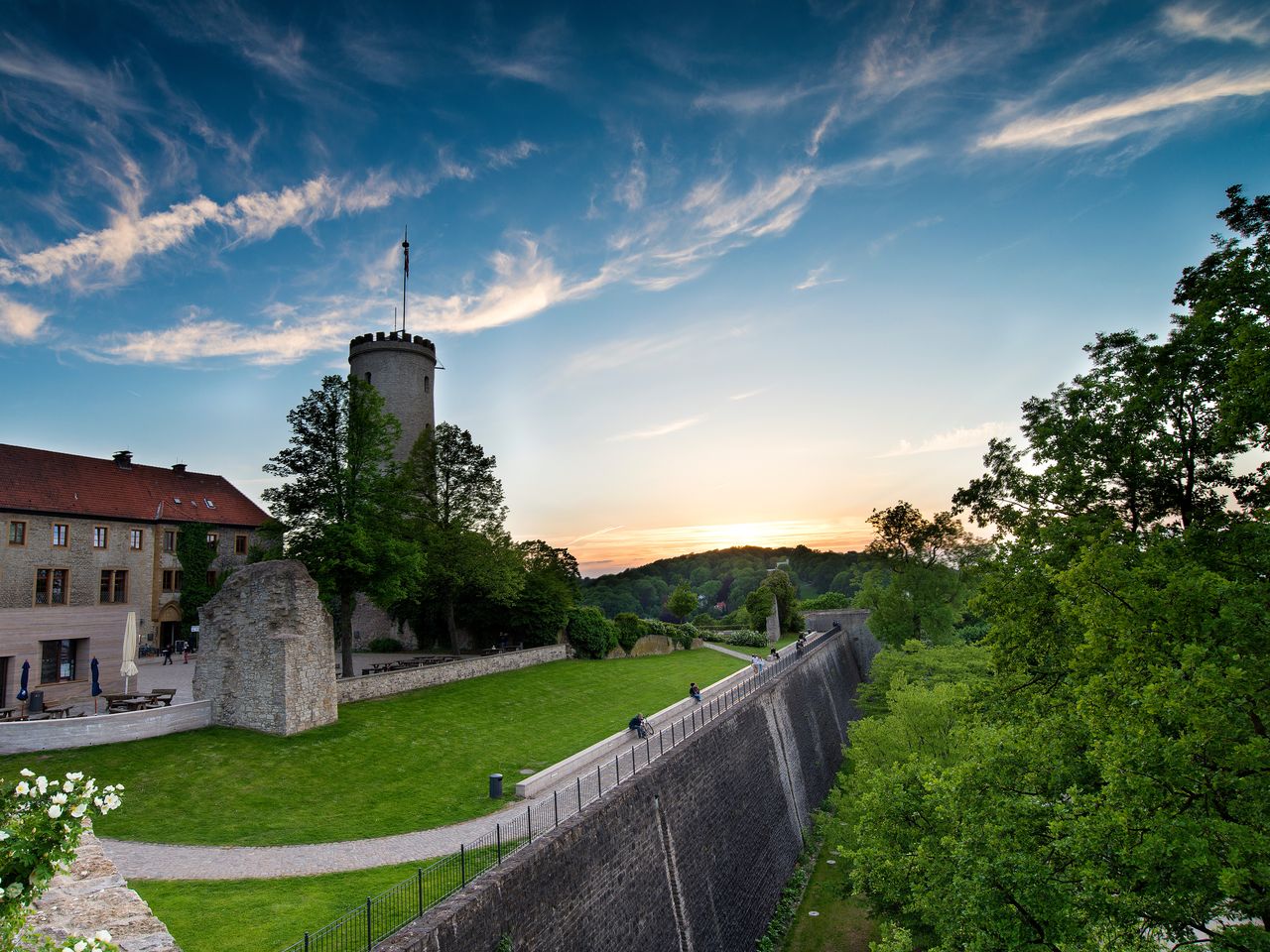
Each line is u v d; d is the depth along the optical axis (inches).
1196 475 725.9
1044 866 538.9
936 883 631.8
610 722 1445.6
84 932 481.1
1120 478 770.8
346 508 1480.1
